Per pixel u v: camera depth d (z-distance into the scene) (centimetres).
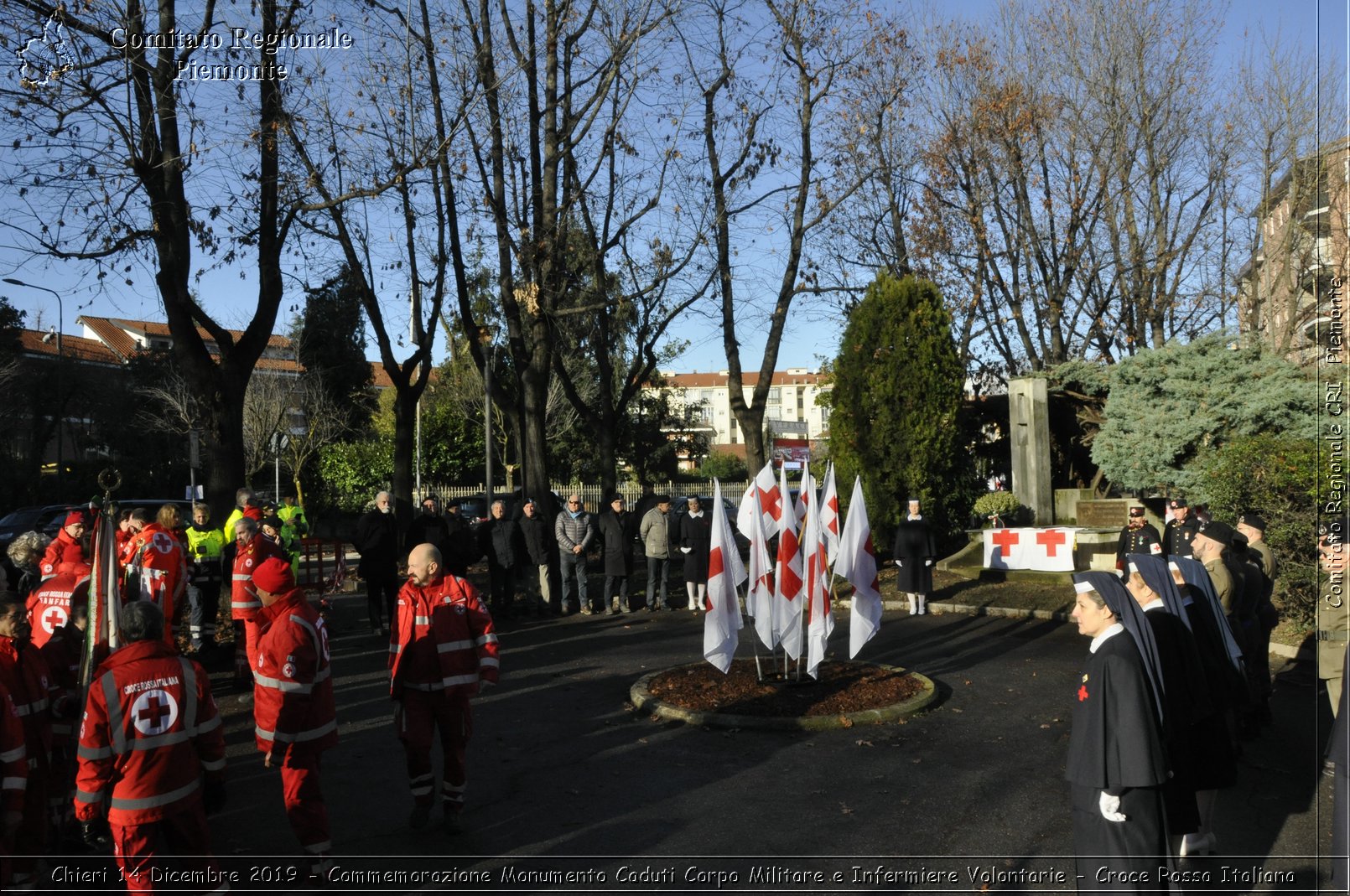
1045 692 969
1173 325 2503
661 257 1766
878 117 2242
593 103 1725
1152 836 414
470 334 1830
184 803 443
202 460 3762
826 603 946
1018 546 1767
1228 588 755
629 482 4553
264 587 529
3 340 3925
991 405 2341
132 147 1320
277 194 1477
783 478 1042
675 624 1472
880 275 2008
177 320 1446
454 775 599
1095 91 2316
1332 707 655
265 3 1402
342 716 920
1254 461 1194
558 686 1035
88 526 952
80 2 1257
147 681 439
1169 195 2388
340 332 4231
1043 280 2411
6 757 448
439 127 1666
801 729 833
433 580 610
